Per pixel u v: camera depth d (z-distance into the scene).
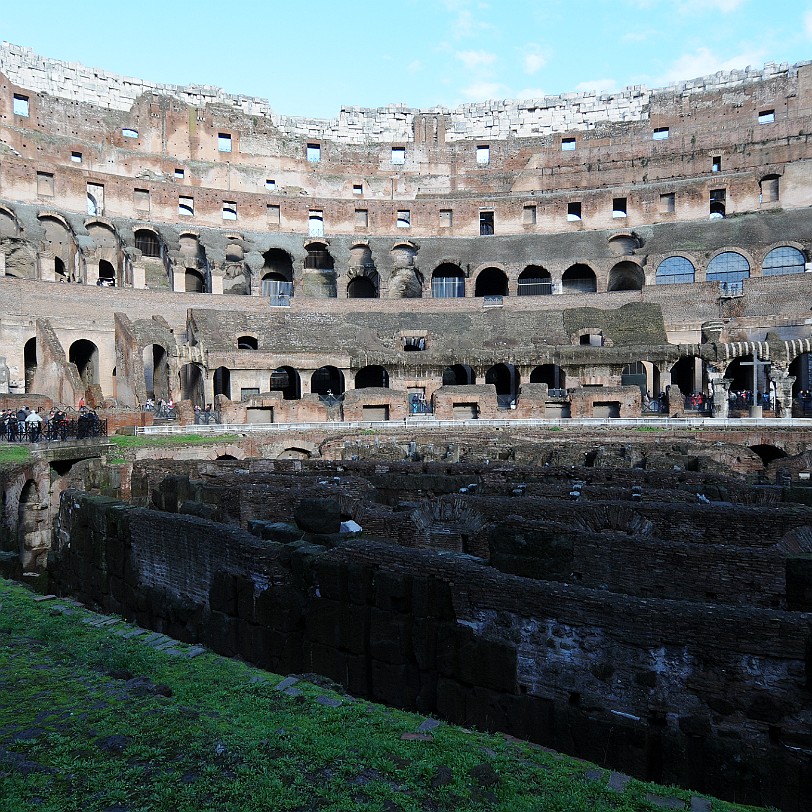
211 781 5.91
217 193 68.06
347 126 81.31
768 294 52.31
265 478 19.94
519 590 9.30
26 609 11.00
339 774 6.15
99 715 7.12
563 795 6.05
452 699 9.76
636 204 68.25
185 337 55.34
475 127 81.94
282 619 11.32
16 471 22.25
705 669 8.02
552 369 55.75
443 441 34.91
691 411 44.25
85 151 67.06
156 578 14.20
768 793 7.54
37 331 44.91
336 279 65.00
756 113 71.94
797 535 12.25
